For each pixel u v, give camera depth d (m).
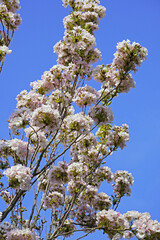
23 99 1.65
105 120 1.65
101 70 1.71
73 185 1.66
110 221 1.55
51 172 1.67
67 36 1.61
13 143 1.57
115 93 1.66
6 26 1.69
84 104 1.64
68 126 1.56
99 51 1.66
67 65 1.70
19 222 1.64
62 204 1.67
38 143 1.53
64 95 1.61
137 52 1.61
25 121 1.46
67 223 1.68
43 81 1.64
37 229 1.69
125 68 1.62
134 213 1.62
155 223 1.51
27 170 1.47
